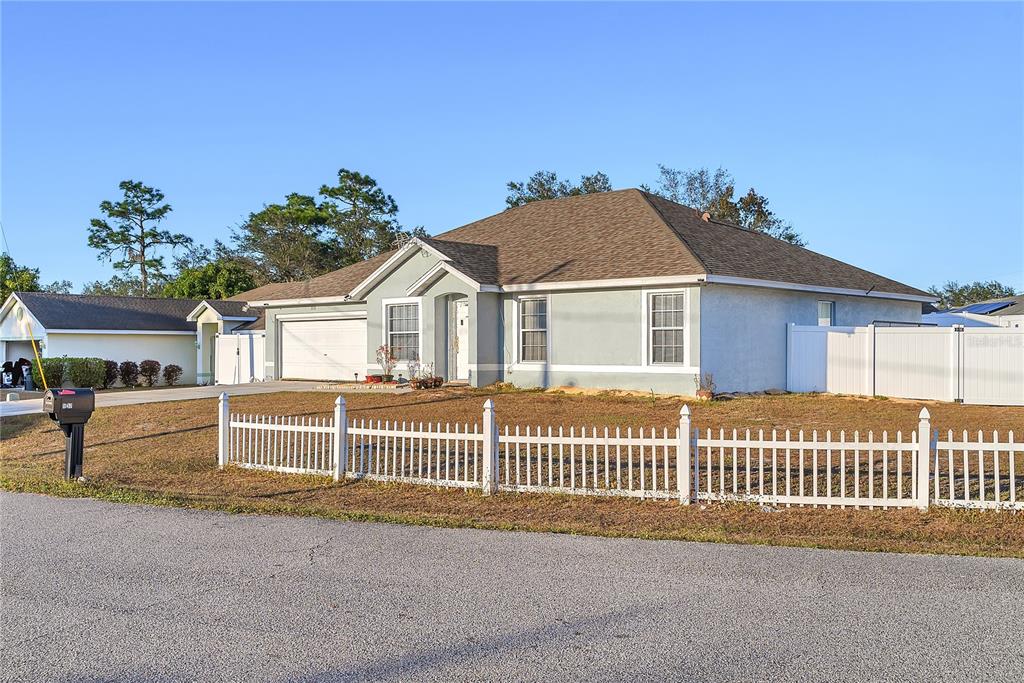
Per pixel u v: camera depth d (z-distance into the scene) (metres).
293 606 6.65
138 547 8.61
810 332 22.66
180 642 5.88
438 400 21.20
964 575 7.39
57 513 10.35
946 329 20.17
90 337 36.72
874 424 16.20
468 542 8.74
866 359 21.48
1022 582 7.16
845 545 8.42
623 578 7.37
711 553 8.21
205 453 15.05
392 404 20.69
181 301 42.03
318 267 65.56
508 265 24.97
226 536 9.08
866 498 10.15
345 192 66.12
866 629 6.02
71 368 33.97
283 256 64.75
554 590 7.03
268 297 31.64
